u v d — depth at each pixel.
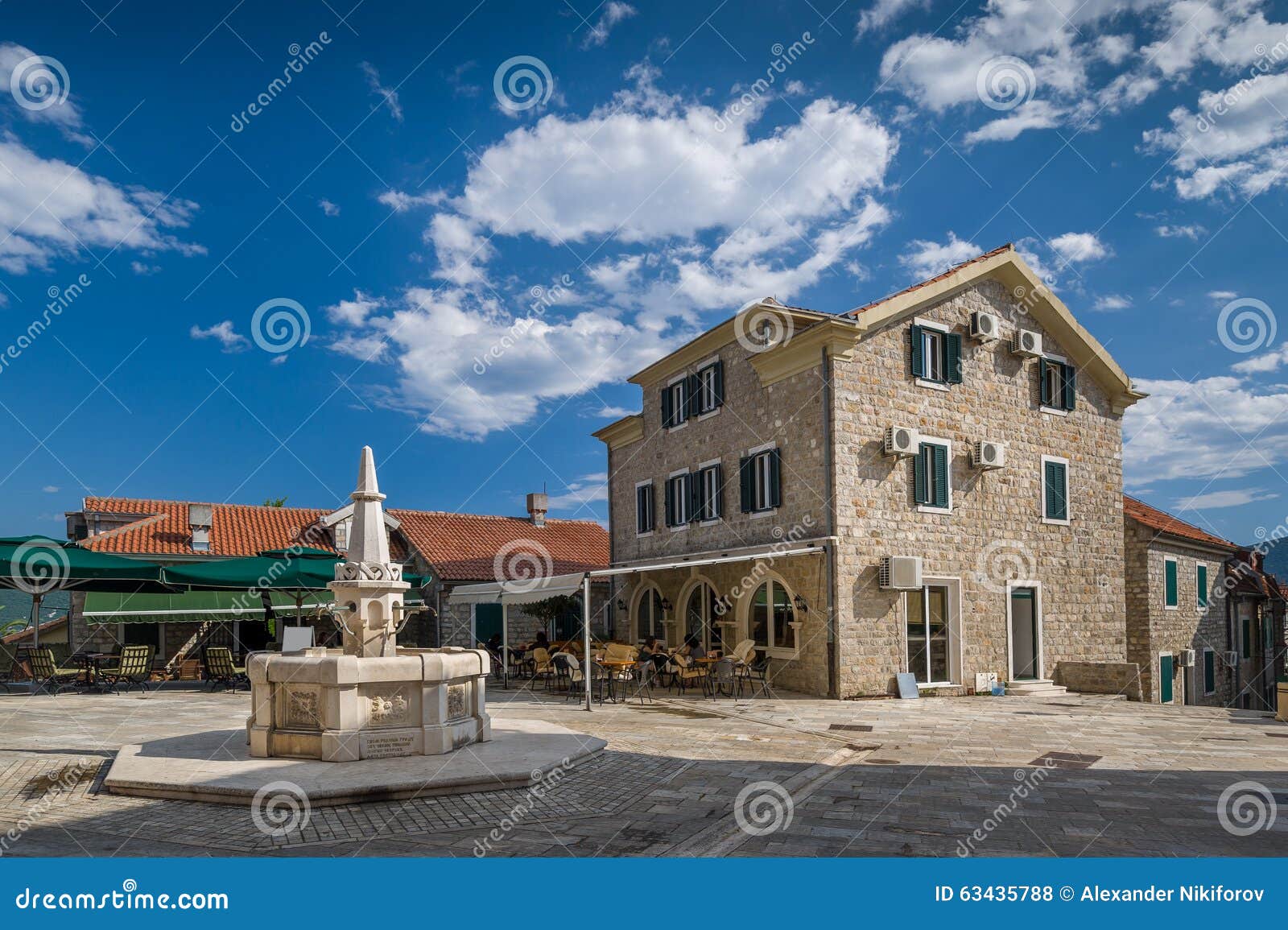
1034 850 7.41
